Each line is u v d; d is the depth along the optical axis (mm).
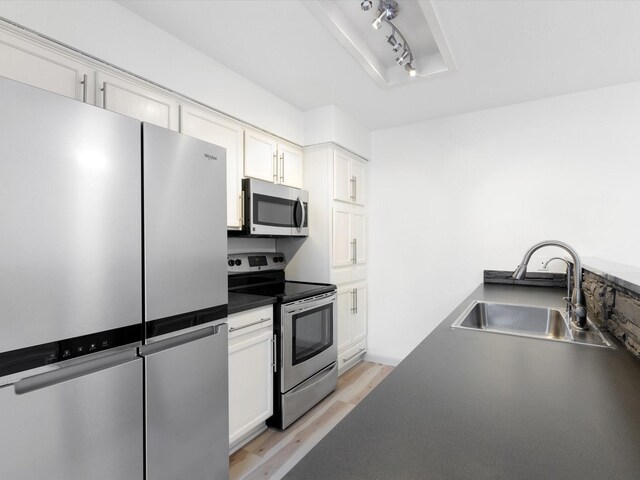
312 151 2902
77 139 1099
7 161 954
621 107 2430
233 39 1870
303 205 2795
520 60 2084
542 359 1015
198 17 1686
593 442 585
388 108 2834
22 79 1315
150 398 1293
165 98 1839
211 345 1551
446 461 529
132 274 1244
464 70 2203
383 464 521
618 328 1216
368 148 3334
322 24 1723
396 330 3252
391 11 1675
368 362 3340
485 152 2877
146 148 1297
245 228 2307
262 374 2078
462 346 1145
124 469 1207
